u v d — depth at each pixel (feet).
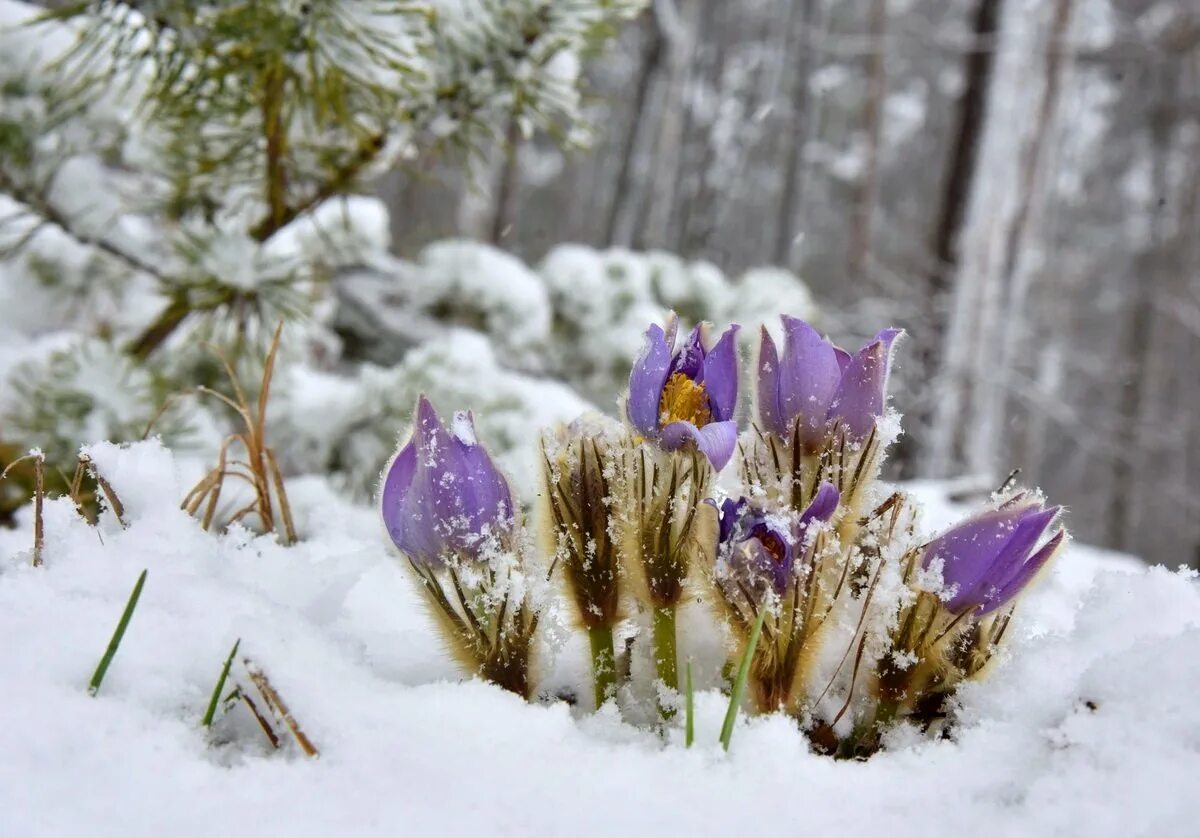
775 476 1.06
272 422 2.92
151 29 1.94
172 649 0.96
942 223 8.06
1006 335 8.05
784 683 0.99
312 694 0.92
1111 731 0.85
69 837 0.72
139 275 3.08
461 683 1.00
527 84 2.17
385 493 1.01
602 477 1.01
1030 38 7.82
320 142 2.29
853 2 20.99
